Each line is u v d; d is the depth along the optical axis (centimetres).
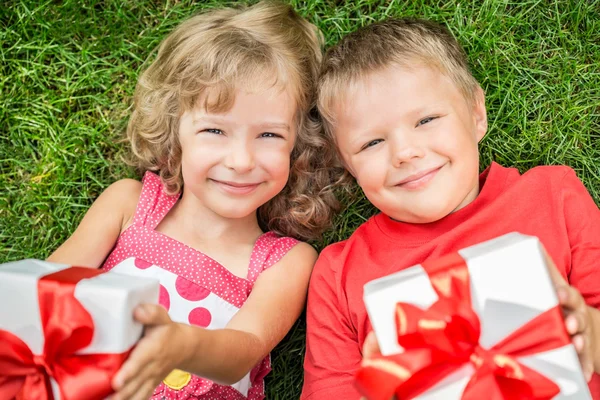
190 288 123
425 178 108
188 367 88
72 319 70
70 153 142
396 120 107
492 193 113
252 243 130
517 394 67
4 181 142
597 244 107
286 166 118
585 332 74
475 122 117
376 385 66
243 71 113
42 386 73
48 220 141
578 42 136
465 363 69
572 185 112
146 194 130
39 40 143
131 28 144
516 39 139
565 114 135
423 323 68
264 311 117
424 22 121
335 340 115
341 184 137
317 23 140
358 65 111
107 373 70
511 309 69
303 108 124
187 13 143
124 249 126
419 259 112
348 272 118
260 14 124
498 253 70
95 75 143
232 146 114
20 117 142
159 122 129
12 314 73
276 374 140
